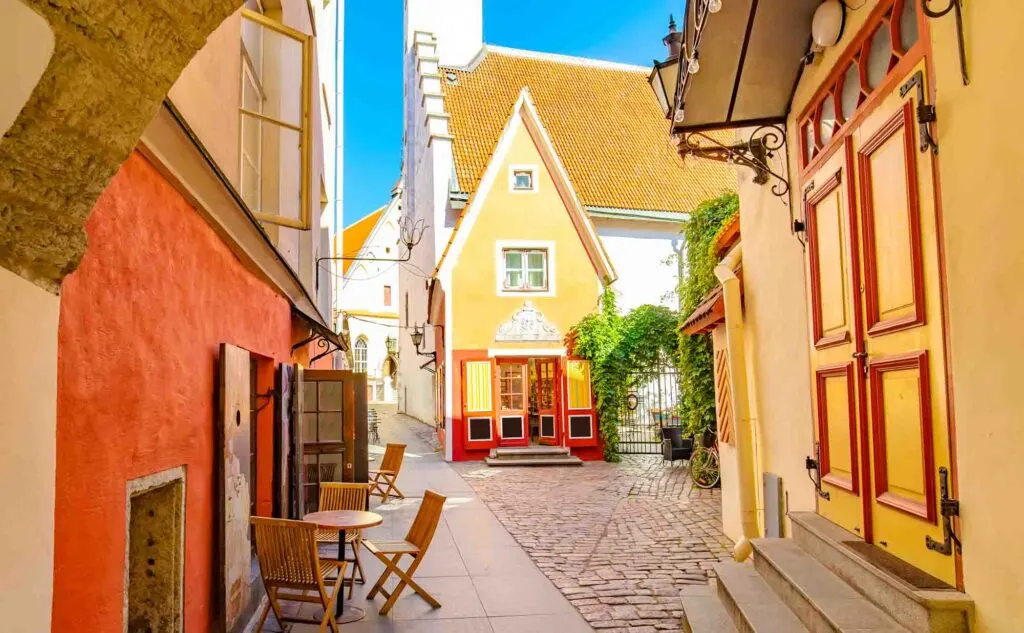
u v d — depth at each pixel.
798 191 5.23
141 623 3.83
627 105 27.23
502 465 17.22
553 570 7.50
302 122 6.22
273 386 7.24
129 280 3.22
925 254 3.23
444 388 19.06
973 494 2.84
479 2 28.78
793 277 5.36
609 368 18.47
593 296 19.56
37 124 1.61
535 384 21.84
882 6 3.73
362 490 7.59
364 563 7.85
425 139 24.55
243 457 5.22
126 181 3.20
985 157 2.71
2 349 1.59
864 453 3.97
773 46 4.83
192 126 4.29
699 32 4.46
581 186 23.38
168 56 1.87
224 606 4.57
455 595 6.60
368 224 49.81
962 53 2.84
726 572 5.19
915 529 3.37
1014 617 2.58
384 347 45.31
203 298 4.46
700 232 11.57
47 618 1.76
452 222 22.08
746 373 6.68
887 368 3.65
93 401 2.82
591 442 18.41
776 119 5.58
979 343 2.77
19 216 1.64
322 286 14.84
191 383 4.17
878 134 3.69
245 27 6.30
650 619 5.90
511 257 19.66
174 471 3.83
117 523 3.02
